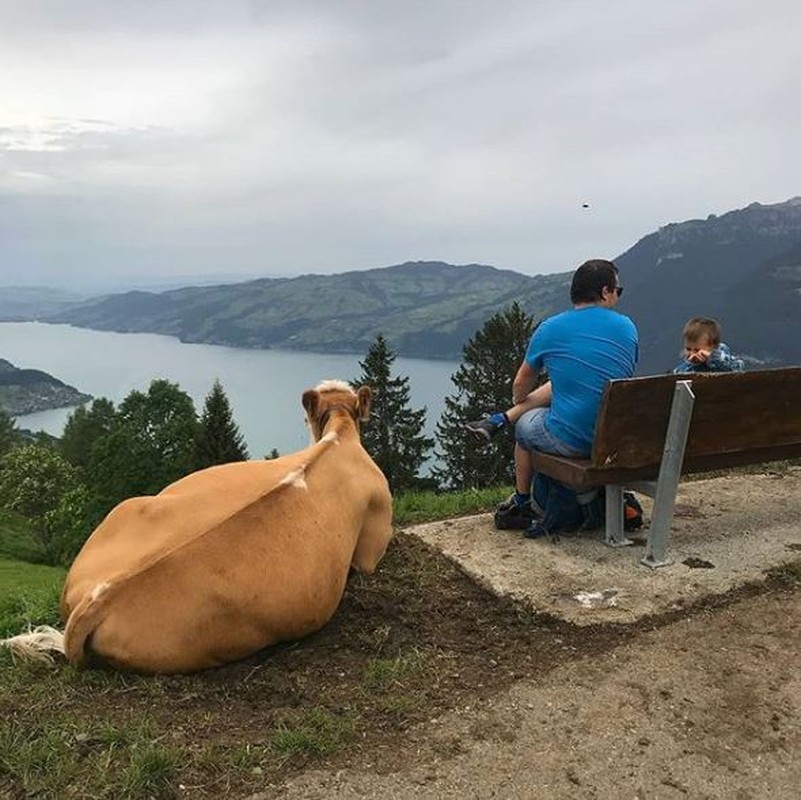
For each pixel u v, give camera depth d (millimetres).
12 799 2055
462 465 31078
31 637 2812
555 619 3127
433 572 3637
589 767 2287
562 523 3998
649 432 3457
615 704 2576
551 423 3746
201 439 36281
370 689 2668
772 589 3361
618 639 2980
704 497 4621
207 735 2373
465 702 2590
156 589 2568
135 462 35781
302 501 2920
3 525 43312
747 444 3670
